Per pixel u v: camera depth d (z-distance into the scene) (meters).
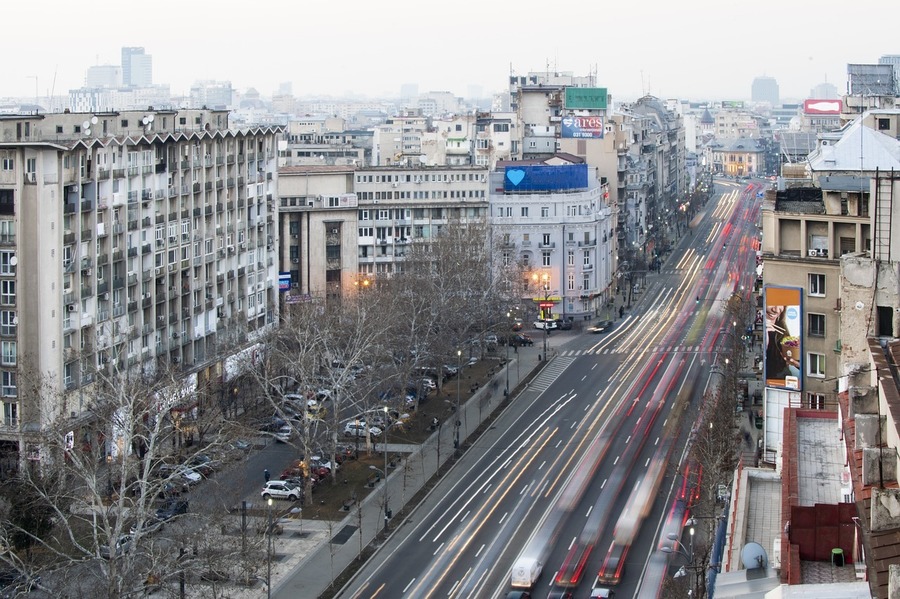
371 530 170.88
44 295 183.50
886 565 47.47
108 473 149.00
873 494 50.19
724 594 61.94
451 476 196.75
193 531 148.25
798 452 81.75
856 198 159.88
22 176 182.25
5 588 127.81
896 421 53.59
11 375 183.38
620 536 164.38
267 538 151.25
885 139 165.12
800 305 164.00
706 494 162.38
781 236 166.75
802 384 165.12
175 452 170.25
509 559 158.25
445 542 166.00
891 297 77.81
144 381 188.25
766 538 82.69
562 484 189.62
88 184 194.62
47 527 147.50
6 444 182.00
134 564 129.25
